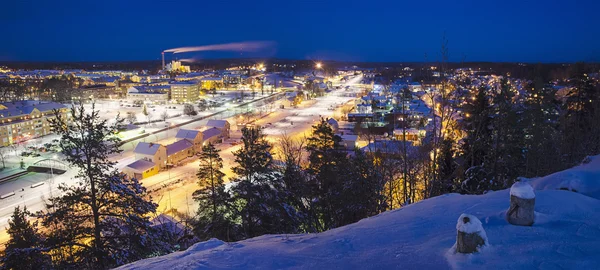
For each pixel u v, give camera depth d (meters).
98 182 17.62
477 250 5.75
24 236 19.88
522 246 5.74
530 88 37.84
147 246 17.98
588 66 30.48
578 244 5.56
